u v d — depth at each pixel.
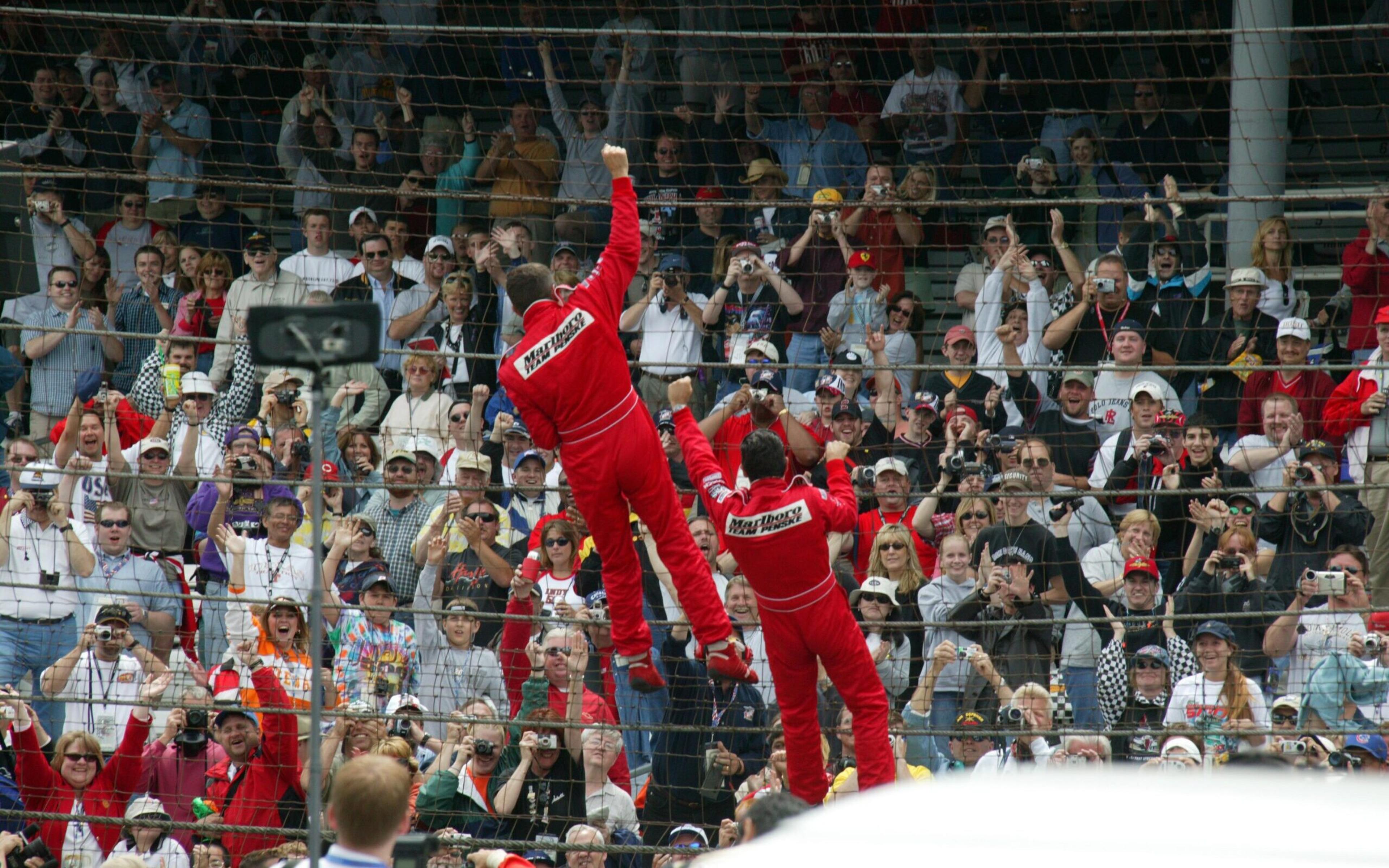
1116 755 28.88
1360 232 40.28
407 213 43.88
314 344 18.08
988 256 40.66
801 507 24.45
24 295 41.88
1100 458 36.28
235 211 45.19
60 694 30.53
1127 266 39.47
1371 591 31.98
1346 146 44.84
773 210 42.16
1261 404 37.31
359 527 34.22
